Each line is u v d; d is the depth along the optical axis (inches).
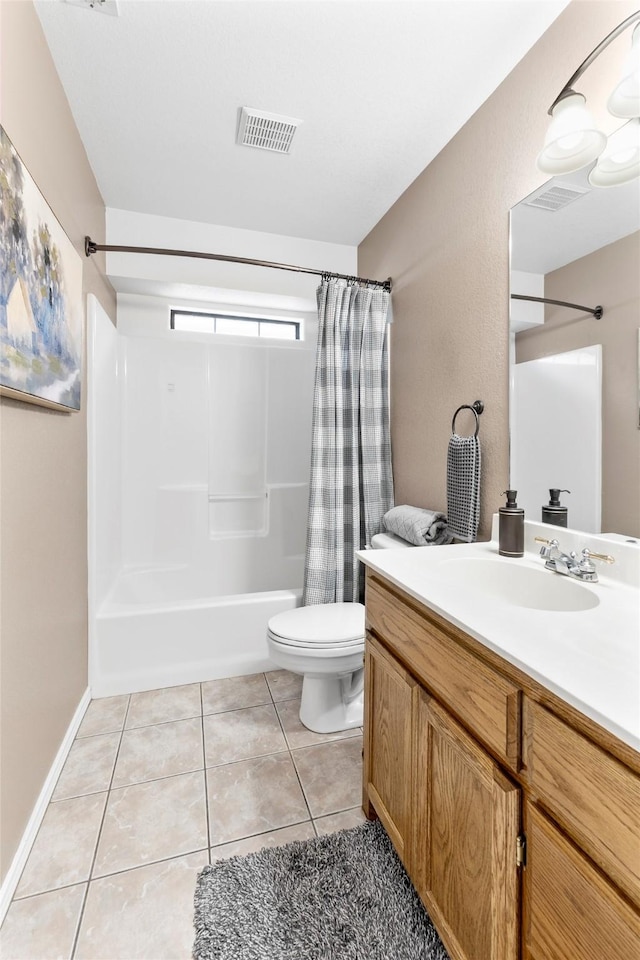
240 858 47.0
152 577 109.1
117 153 77.8
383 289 95.0
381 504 92.3
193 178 85.1
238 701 77.3
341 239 109.1
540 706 26.7
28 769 49.1
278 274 107.0
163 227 98.6
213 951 38.2
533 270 55.7
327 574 88.5
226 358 115.9
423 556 53.4
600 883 22.0
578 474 49.1
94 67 59.7
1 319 38.7
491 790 30.1
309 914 41.3
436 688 37.9
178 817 52.7
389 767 46.2
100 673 77.9
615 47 44.6
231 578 116.2
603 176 44.4
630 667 26.2
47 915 41.4
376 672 49.9
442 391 75.4
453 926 34.6
